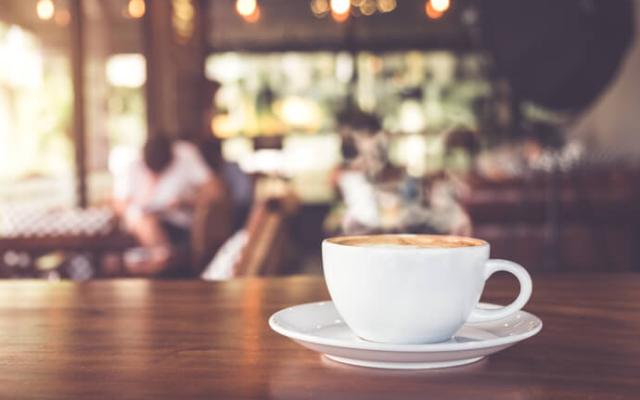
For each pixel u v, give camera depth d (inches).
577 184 171.3
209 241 154.6
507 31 202.1
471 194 175.0
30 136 245.3
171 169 186.9
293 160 463.2
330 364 24.0
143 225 177.5
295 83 474.3
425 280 23.1
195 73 346.3
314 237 437.1
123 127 283.0
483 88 465.4
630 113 280.7
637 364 24.2
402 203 181.8
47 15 251.4
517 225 173.0
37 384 21.9
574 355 25.4
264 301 37.5
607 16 188.7
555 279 45.3
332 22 464.8
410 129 470.6
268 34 466.0
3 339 28.5
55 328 30.7
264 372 23.1
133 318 33.0
